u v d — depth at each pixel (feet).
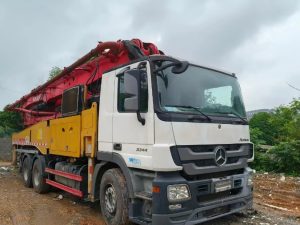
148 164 17.03
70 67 28.04
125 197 18.85
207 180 17.48
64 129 26.61
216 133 18.48
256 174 45.62
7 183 38.17
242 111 21.52
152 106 17.06
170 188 16.19
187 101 18.17
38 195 31.04
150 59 17.61
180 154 16.67
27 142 36.01
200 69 19.69
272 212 24.45
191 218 16.69
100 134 21.33
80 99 24.82
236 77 22.20
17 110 45.78
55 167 28.84
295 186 36.04
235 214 22.99
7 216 23.38
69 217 23.26
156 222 16.05
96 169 21.54
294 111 60.95
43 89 35.94
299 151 47.09
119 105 19.77
